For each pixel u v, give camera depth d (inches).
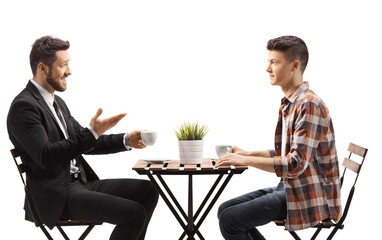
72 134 151.3
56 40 143.0
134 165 146.7
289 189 136.3
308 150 132.3
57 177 140.1
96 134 138.2
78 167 151.6
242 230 139.7
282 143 145.7
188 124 149.5
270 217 137.9
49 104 145.7
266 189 150.8
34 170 139.8
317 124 134.1
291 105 140.8
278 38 141.7
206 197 154.8
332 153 140.4
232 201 148.6
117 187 153.3
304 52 140.5
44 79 143.4
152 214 155.2
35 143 133.1
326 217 137.6
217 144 150.4
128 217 138.8
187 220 157.3
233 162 135.4
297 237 140.1
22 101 136.8
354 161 143.4
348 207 139.3
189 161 146.7
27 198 140.6
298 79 141.3
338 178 141.9
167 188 149.6
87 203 139.9
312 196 136.4
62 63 142.6
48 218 139.3
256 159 133.9
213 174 140.6
